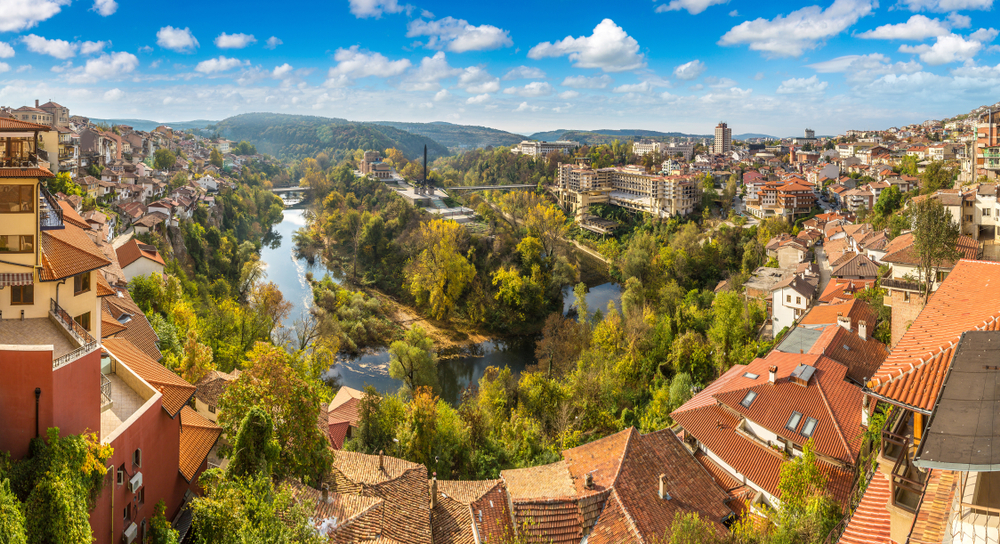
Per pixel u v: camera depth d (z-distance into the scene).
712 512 37.09
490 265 145.00
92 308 34.66
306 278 142.50
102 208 112.31
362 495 37.91
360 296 125.12
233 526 26.31
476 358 111.75
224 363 73.06
